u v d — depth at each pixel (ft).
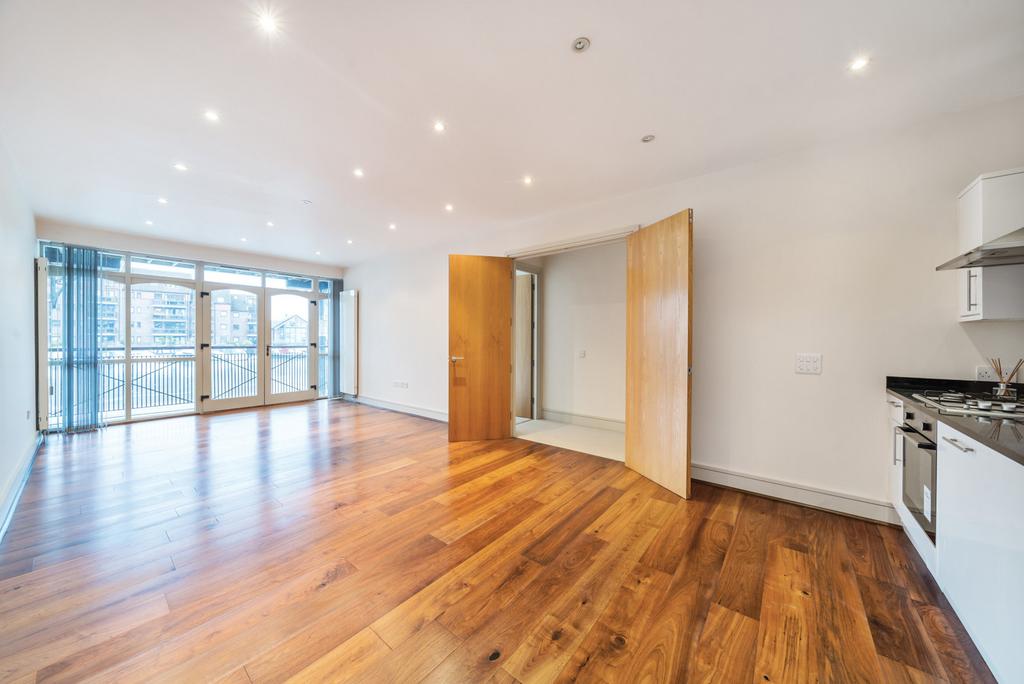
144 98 6.58
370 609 5.17
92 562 6.17
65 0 4.52
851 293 7.89
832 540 6.93
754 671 4.20
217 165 9.14
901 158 7.44
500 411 14.03
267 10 4.75
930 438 5.54
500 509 8.21
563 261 16.72
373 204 11.91
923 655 4.39
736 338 9.15
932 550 5.51
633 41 5.34
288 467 10.76
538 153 8.61
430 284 17.34
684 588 5.61
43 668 4.17
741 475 9.09
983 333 6.82
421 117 7.19
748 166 9.01
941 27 5.02
